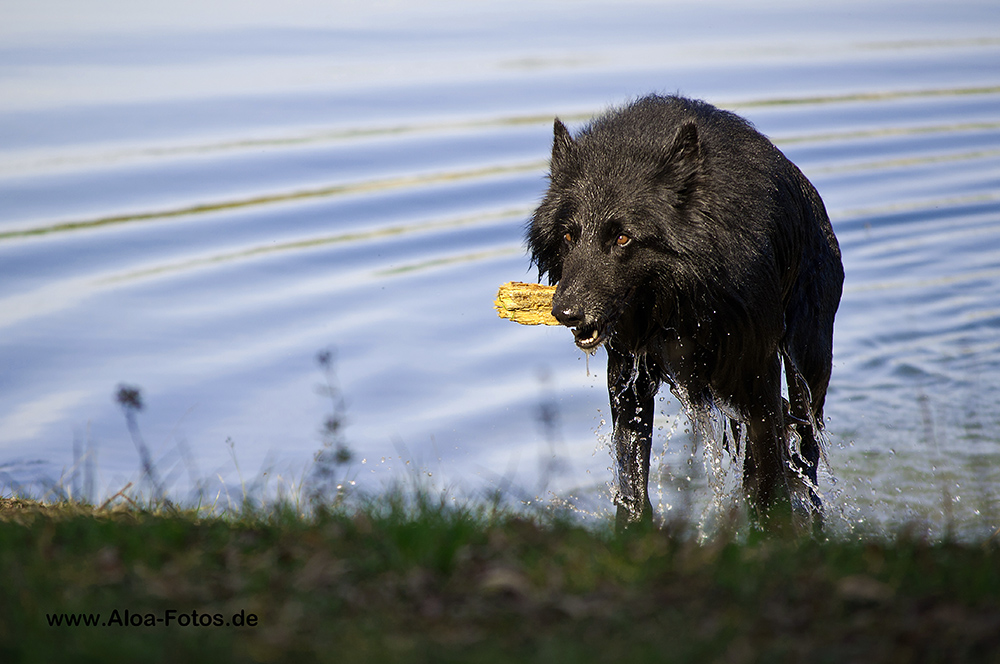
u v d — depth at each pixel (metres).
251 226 21.86
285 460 12.78
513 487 10.59
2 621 5.40
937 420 14.09
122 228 21.31
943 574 6.00
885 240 23.03
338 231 21.88
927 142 30.67
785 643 5.15
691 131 8.90
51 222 21.39
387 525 6.77
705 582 5.84
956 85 37.59
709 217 8.94
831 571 6.02
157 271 19.42
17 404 14.36
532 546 6.42
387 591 5.82
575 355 17.00
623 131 9.35
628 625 5.33
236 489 10.51
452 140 27.89
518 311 9.91
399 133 28.30
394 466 12.55
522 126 28.92
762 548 6.82
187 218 22.12
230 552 6.36
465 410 14.66
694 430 10.46
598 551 6.33
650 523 7.24
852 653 5.04
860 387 15.52
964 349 16.53
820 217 11.00
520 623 5.43
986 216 24.53
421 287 19.19
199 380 15.27
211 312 17.80
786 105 33.38
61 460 12.61
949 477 12.09
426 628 5.41
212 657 5.00
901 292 19.91
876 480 12.06
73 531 6.80
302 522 7.36
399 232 22.02
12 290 18.31
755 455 9.84
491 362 16.48
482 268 20.28
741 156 9.50
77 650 5.05
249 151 26.30
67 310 17.59
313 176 24.95
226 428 13.86
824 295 10.96
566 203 9.26
